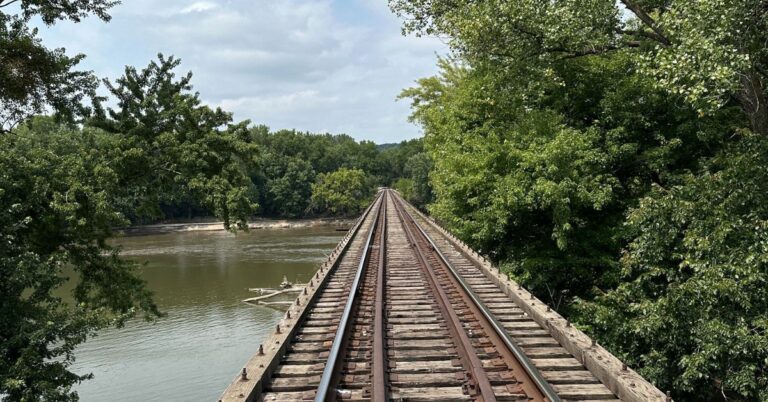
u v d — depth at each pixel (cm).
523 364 593
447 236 2256
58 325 905
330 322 858
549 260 1362
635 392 502
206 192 1435
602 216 1403
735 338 834
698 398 1002
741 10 779
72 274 3259
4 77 1077
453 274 1254
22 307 911
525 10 1109
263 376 571
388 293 1123
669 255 1073
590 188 1234
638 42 1160
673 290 927
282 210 10738
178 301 2752
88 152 1336
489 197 1393
